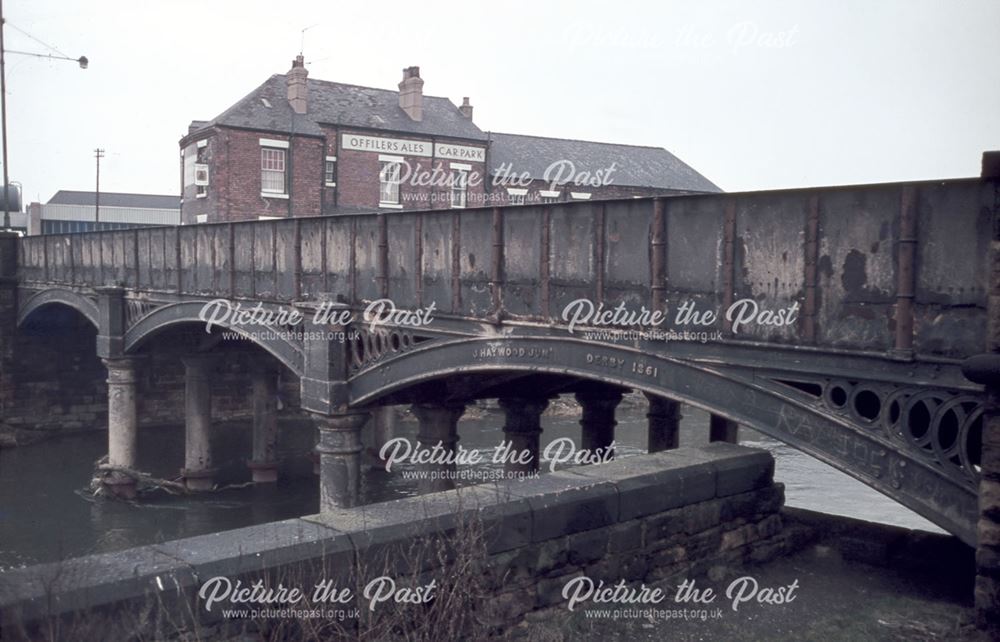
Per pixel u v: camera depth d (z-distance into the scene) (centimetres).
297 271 1461
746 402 741
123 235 2150
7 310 2853
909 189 614
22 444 2858
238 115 2998
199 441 2289
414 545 560
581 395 1492
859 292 657
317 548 519
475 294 1074
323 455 1345
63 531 1919
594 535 673
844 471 661
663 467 754
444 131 3475
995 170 558
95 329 3042
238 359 2369
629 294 864
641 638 638
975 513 577
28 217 4956
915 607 693
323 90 3369
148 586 454
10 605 413
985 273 575
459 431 3023
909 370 619
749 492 818
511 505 619
